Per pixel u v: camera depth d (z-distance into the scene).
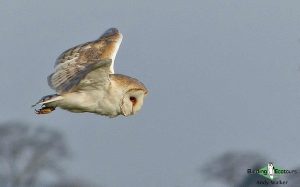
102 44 16.95
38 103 16.02
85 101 16.25
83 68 15.57
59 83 15.20
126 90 16.44
